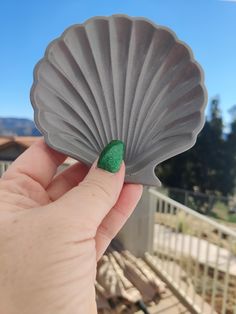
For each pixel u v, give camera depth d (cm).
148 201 67
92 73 15
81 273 14
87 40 15
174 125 15
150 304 54
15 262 13
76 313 14
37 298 13
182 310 53
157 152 16
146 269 62
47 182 18
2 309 12
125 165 16
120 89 15
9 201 15
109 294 53
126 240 68
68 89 15
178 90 15
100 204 14
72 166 18
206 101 15
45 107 15
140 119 16
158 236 67
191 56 14
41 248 13
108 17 14
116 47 15
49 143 15
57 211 14
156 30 14
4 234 13
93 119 16
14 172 17
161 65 15
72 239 13
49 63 15
